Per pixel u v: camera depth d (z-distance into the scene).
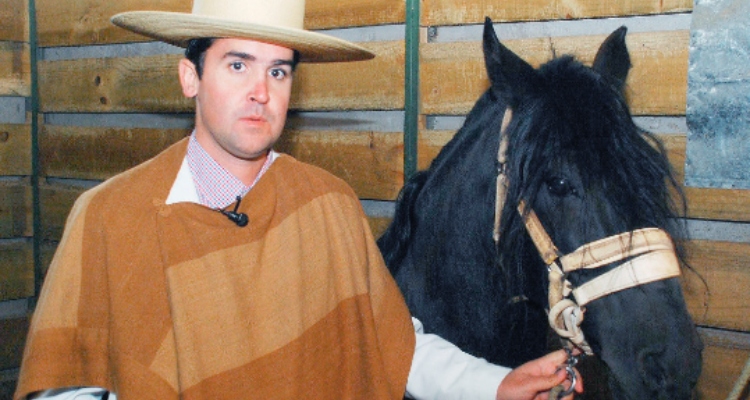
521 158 1.34
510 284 1.41
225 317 1.21
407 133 2.56
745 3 1.98
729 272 2.09
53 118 3.65
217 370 1.19
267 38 1.22
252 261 1.25
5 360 3.53
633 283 1.28
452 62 2.48
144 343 1.19
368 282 1.48
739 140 2.04
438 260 1.60
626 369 1.30
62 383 1.20
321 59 1.51
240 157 1.28
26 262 3.60
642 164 1.30
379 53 2.62
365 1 2.63
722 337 2.16
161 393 1.17
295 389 1.26
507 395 1.36
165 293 1.20
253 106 1.22
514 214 1.37
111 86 3.33
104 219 1.23
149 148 3.24
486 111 1.55
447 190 1.58
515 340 1.56
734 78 2.02
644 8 2.14
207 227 1.23
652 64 2.16
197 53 1.27
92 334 1.21
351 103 2.71
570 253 1.33
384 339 1.48
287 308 1.27
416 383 1.48
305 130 2.87
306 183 1.42
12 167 3.56
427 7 2.52
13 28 3.52
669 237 1.32
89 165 3.44
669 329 1.27
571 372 1.36
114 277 1.20
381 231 2.71
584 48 2.22
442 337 1.62
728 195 2.07
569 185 1.32
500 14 2.38
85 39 3.40
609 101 1.33
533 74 1.41
